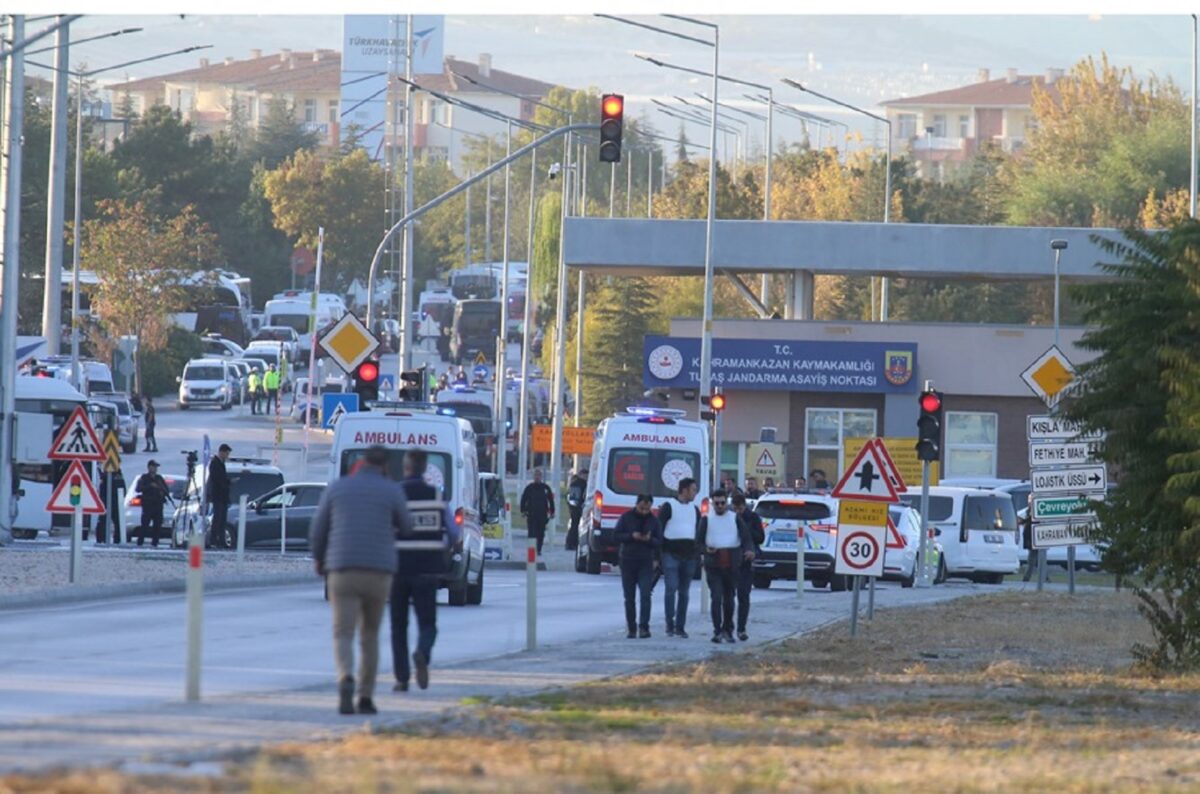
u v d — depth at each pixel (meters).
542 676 65.19
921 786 41.47
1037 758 47.53
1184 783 43.69
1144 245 76.12
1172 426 72.31
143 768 39.94
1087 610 112.94
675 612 89.00
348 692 51.31
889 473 88.88
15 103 140.12
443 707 54.34
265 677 62.88
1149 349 73.75
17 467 156.62
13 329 139.88
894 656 79.56
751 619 101.00
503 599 114.50
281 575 123.44
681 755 45.66
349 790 37.00
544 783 38.97
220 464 146.62
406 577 58.41
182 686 59.22
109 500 153.38
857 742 49.66
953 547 155.88
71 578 105.25
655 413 148.50
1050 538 111.31
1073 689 66.69
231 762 41.25
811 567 137.12
